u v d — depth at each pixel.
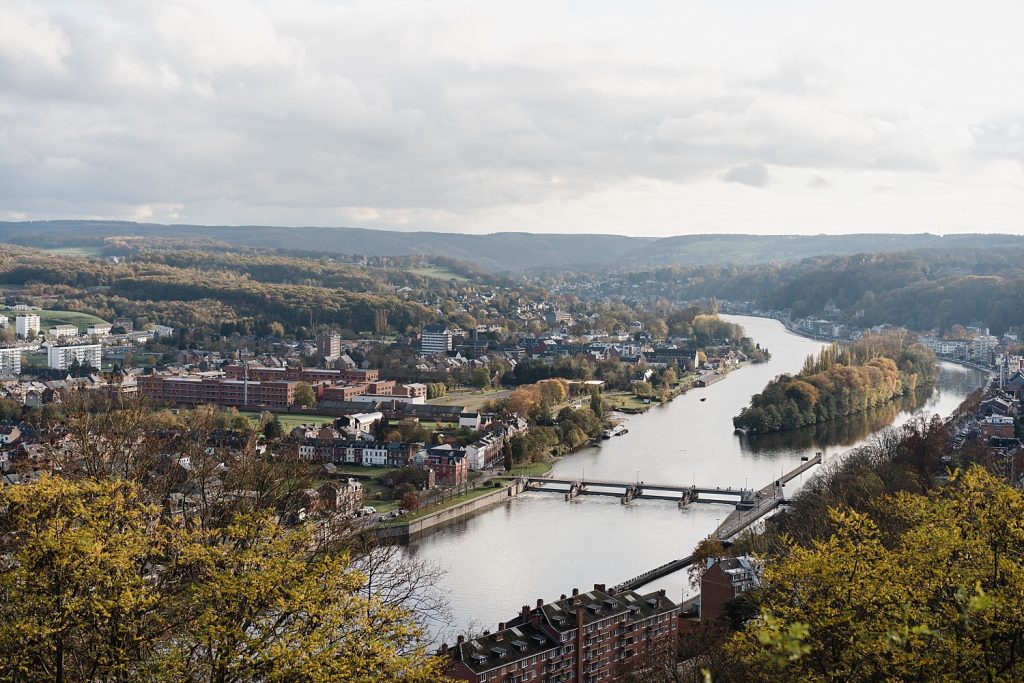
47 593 81.75
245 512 102.75
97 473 117.44
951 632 87.50
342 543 115.00
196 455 129.25
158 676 80.94
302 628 83.88
